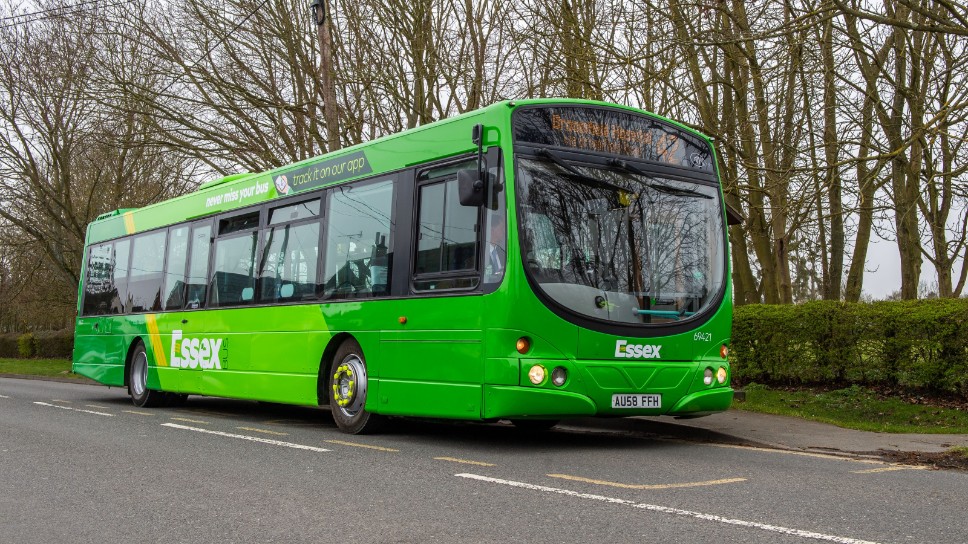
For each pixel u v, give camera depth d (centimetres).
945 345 1180
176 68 2355
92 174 3288
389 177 1005
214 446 918
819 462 786
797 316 1376
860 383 1323
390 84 2133
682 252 920
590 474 706
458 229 891
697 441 965
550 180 862
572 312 834
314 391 1085
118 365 1600
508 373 815
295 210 1179
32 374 2861
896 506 575
